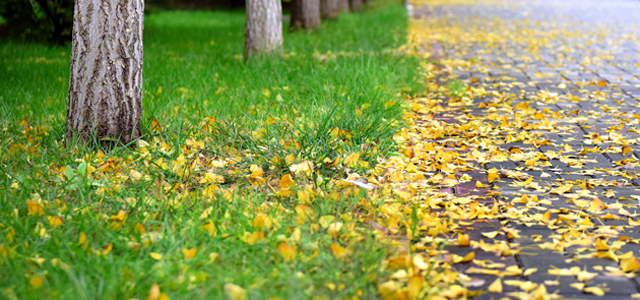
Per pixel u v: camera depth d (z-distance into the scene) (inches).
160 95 272.1
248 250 124.2
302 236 130.4
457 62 398.6
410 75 321.4
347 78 290.8
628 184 168.6
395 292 106.6
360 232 134.4
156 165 172.4
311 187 158.1
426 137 222.5
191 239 126.0
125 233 129.3
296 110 243.9
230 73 326.6
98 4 189.2
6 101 247.8
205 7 1042.7
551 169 182.2
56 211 137.8
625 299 108.2
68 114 199.2
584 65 383.9
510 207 151.1
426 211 148.3
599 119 245.3
